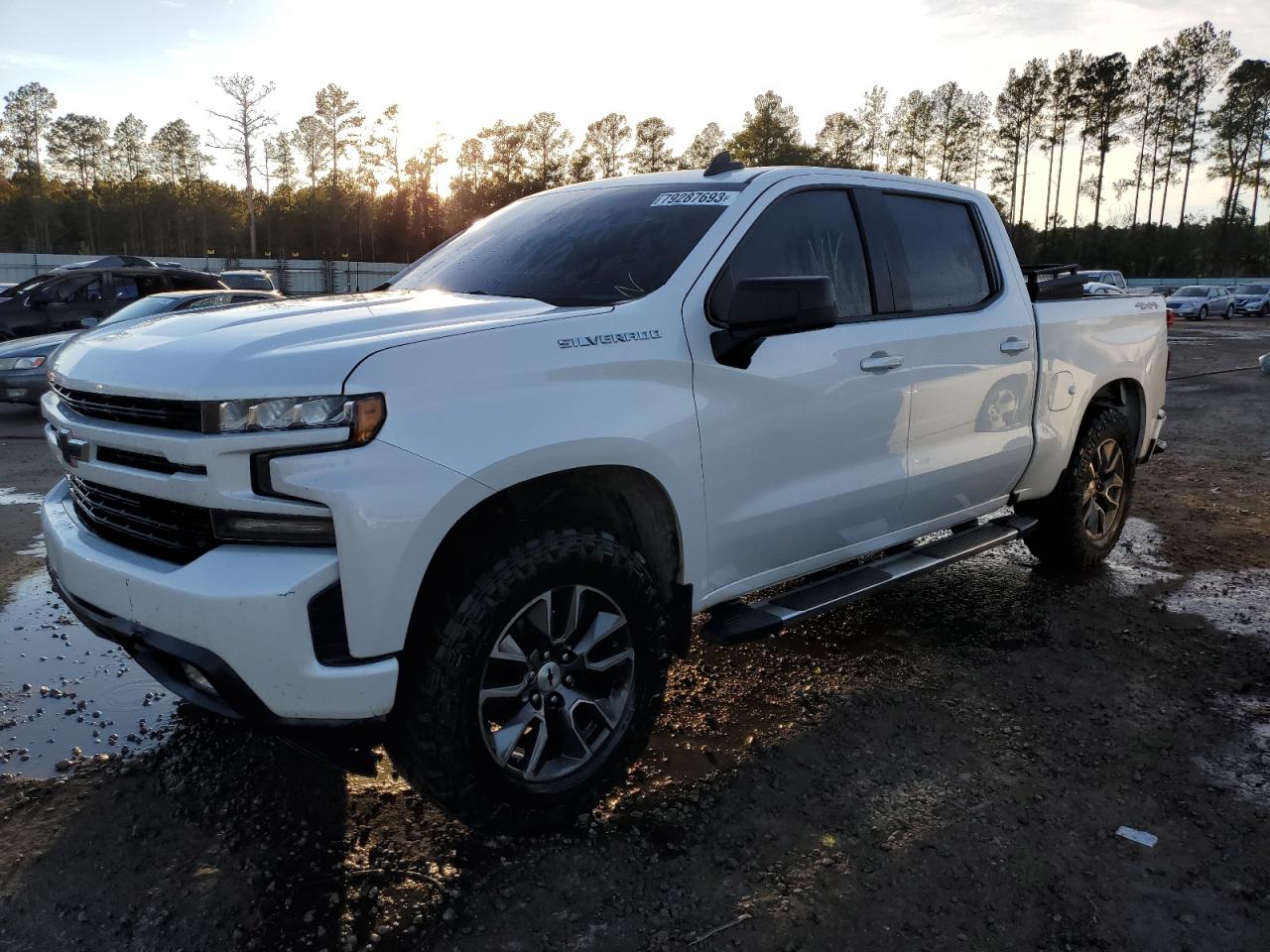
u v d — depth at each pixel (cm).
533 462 238
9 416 1098
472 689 237
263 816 279
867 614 451
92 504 262
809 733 332
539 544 246
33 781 297
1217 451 884
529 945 224
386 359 222
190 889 245
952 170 9438
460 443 227
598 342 259
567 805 264
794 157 8812
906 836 269
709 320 290
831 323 271
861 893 244
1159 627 432
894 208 371
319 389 212
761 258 314
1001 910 237
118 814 279
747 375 294
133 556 239
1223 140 8575
